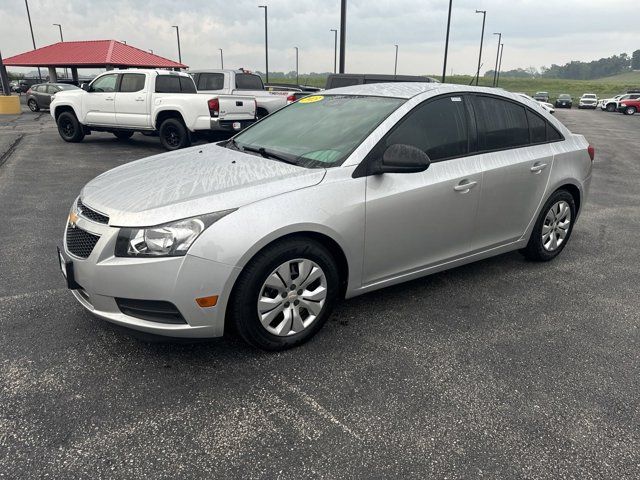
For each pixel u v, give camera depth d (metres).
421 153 3.06
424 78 11.78
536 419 2.53
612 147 15.64
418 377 2.85
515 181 4.01
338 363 2.97
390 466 2.21
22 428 2.37
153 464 2.18
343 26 12.95
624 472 2.21
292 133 3.77
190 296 2.64
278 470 2.17
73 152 11.14
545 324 3.53
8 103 22.28
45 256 4.59
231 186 2.91
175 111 11.15
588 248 5.24
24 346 3.05
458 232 3.74
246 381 2.77
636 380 2.88
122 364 2.90
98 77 12.01
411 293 3.97
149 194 2.89
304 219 2.86
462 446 2.33
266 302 2.89
